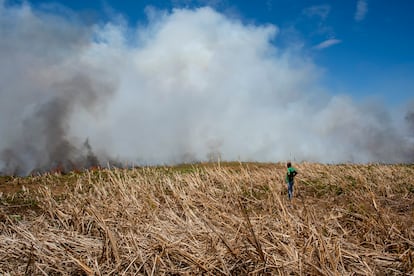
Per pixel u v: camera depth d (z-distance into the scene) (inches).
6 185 644.1
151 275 192.1
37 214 407.8
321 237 212.2
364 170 730.2
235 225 267.0
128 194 450.9
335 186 574.6
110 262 213.5
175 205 385.7
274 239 234.2
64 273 205.5
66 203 411.2
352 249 227.1
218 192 511.8
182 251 210.4
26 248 234.2
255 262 206.4
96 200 417.1
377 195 468.1
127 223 291.0
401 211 380.5
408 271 198.2
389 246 236.2
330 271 181.2
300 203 432.1
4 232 291.6
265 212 343.6
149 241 240.5
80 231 303.4
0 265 217.6
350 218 303.9
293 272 195.5
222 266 199.2
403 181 589.6
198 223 276.5
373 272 192.5
